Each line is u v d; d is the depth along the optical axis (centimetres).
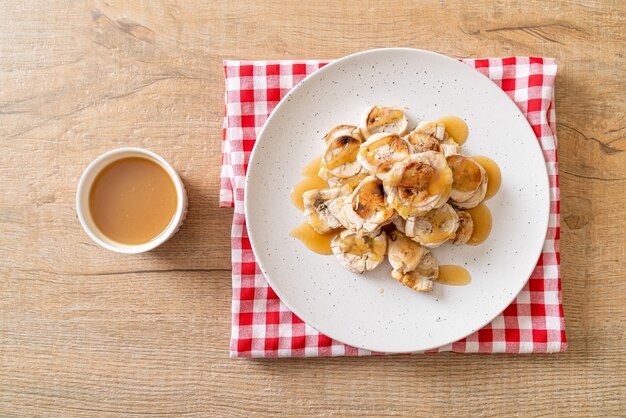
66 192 70
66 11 71
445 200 62
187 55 70
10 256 70
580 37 69
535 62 67
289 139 66
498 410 69
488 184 66
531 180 65
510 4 70
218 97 70
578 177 69
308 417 69
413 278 64
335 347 68
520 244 65
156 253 70
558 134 69
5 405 70
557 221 67
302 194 66
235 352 68
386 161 62
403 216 61
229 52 70
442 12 70
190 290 70
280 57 70
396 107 66
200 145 70
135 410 70
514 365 69
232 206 68
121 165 66
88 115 70
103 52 70
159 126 70
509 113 65
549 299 67
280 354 68
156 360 70
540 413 69
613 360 69
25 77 71
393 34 70
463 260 66
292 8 70
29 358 70
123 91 70
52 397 70
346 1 70
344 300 66
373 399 69
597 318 69
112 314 70
